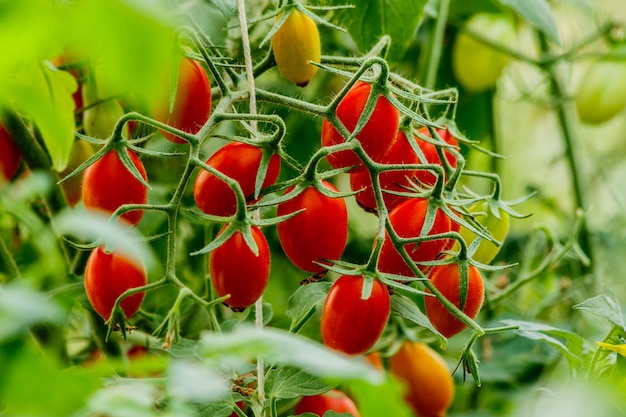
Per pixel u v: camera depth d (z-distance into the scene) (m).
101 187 0.95
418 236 0.97
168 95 0.97
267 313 1.07
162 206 0.94
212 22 1.12
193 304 1.20
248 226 0.93
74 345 1.23
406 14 1.20
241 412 0.97
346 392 1.13
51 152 1.03
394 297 0.99
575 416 0.86
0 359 0.80
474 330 0.95
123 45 0.73
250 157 0.96
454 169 1.03
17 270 1.14
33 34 0.74
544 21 1.25
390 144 0.98
